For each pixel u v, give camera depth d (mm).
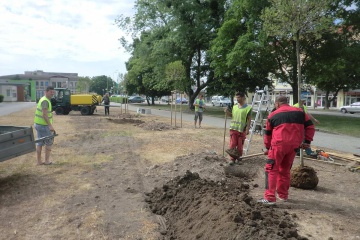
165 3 29594
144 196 5605
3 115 24625
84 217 4664
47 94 7824
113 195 5656
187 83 31422
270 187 4949
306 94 59250
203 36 29625
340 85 41375
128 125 18359
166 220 4594
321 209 4867
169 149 10219
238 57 21766
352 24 21688
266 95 10867
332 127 18422
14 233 4156
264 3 20656
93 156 9078
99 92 121750
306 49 22234
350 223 4309
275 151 4941
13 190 5926
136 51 33594
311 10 6398
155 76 33219
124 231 4219
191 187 5281
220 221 3811
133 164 8078
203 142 11781
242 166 7395
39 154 7883
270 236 3451
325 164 8273
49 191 5875
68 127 16797
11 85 75062
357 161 8102
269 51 21906
